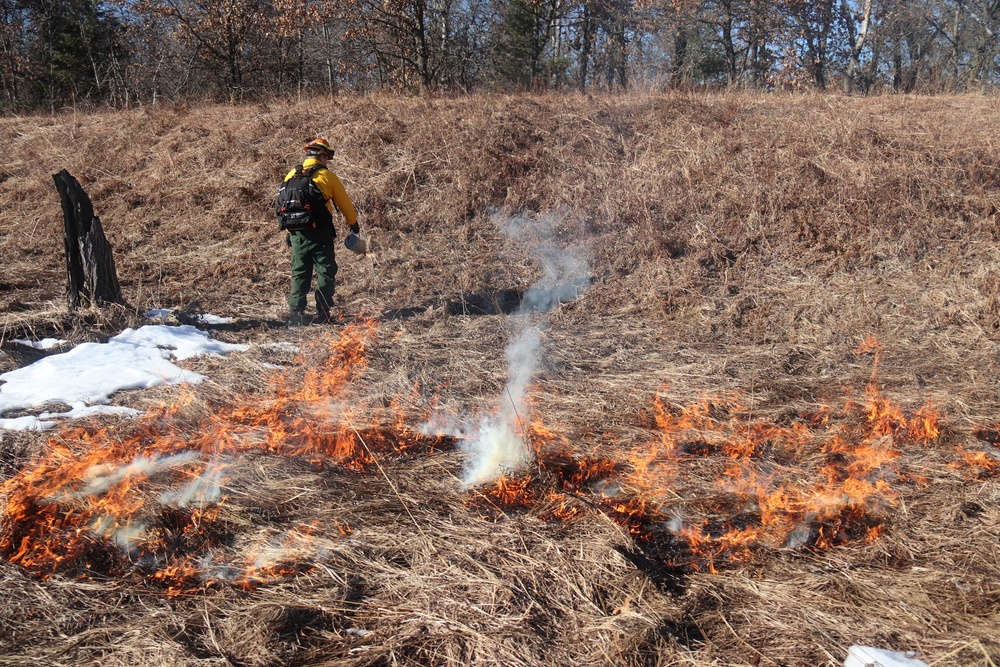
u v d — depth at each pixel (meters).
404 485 3.63
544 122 9.90
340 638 2.56
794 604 2.78
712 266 7.50
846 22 26.61
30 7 26.78
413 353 5.61
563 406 4.74
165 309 6.46
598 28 27.06
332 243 6.38
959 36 27.42
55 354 5.21
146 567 2.92
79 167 10.20
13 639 2.49
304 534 3.17
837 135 9.01
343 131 10.23
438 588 2.81
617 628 2.60
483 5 24.89
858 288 6.96
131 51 26.55
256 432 4.10
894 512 3.47
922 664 2.46
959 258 7.24
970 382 5.30
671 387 5.15
